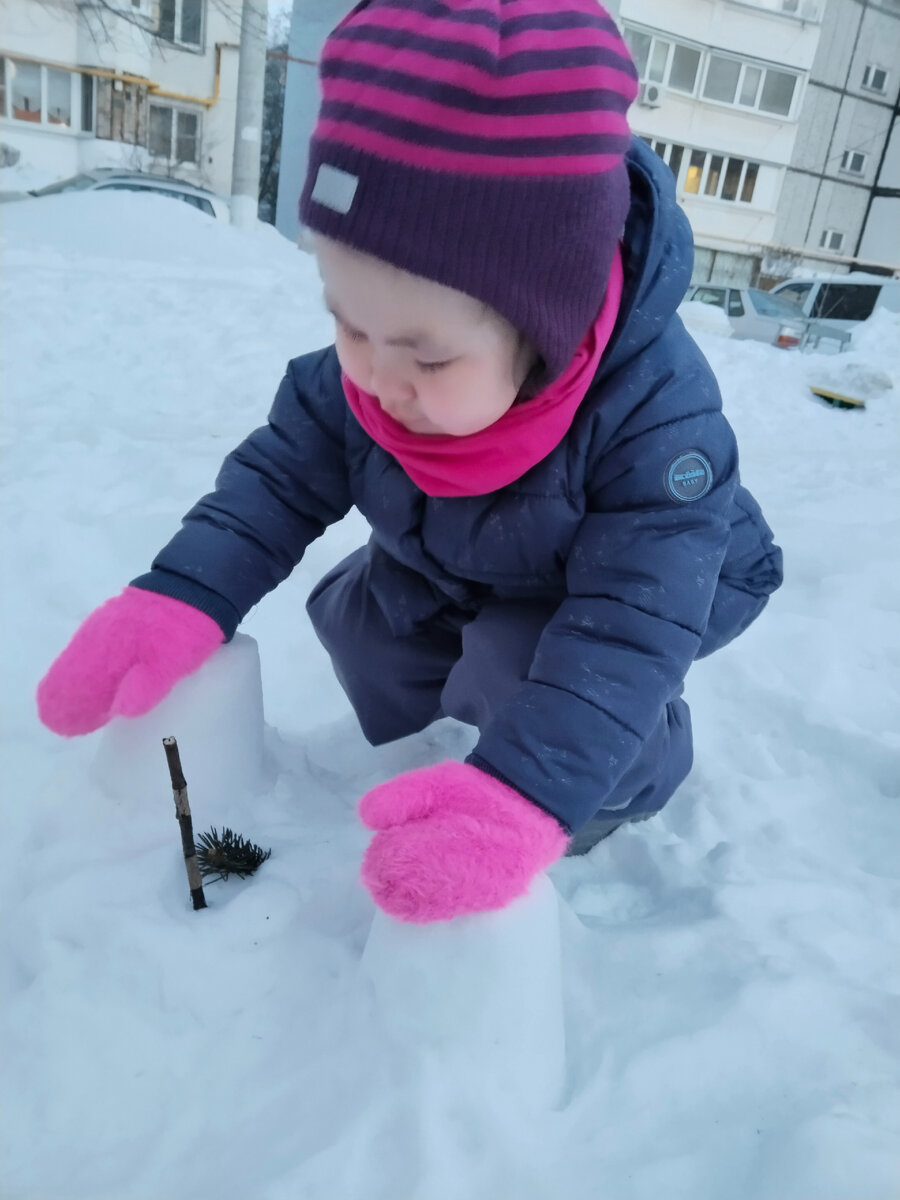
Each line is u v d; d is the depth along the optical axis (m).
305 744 1.58
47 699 1.21
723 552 1.19
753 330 9.94
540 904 0.98
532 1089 0.93
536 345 1.02
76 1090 0.91
